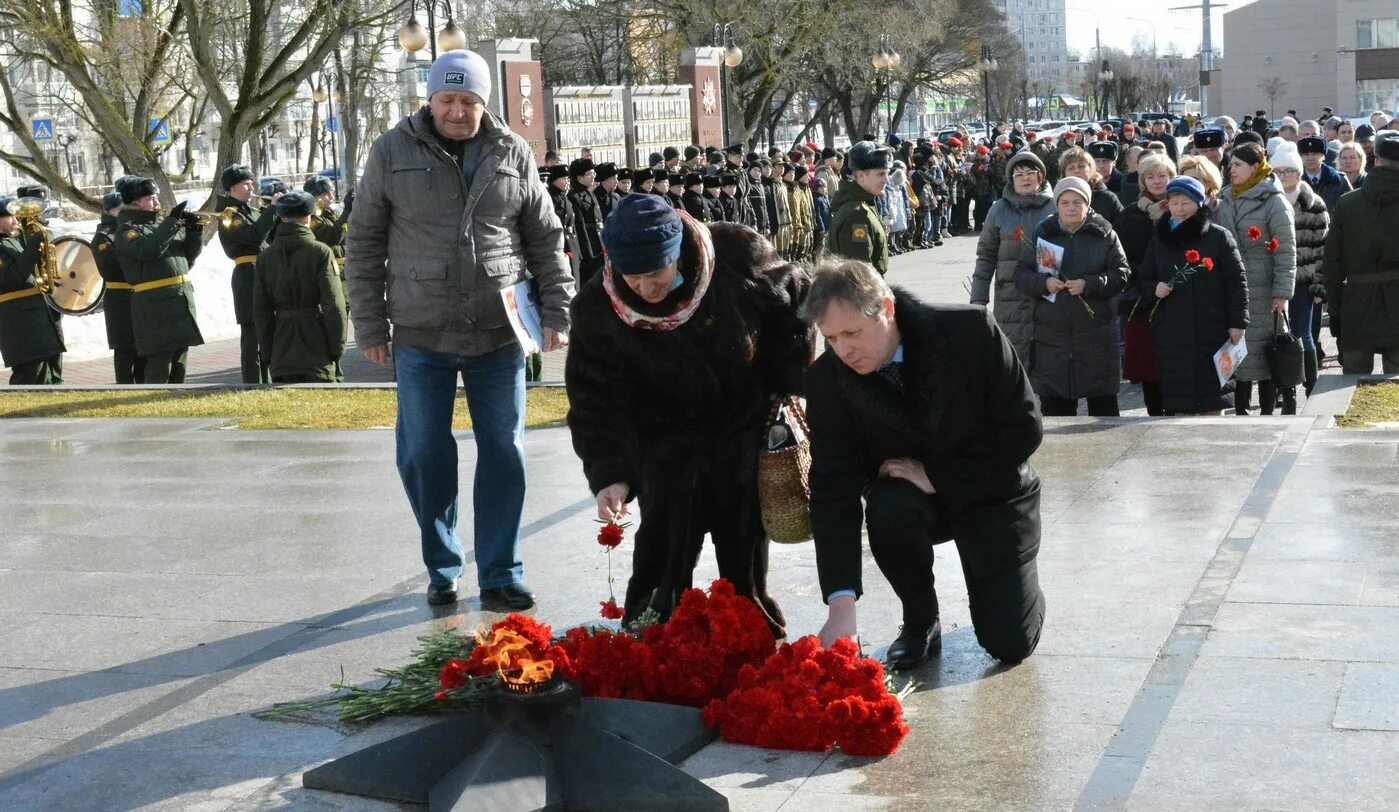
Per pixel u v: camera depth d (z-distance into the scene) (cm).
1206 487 709
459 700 447
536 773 379
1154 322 893
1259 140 1181
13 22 2598
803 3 4041
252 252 1410
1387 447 777
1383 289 1030
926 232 3056
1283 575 561
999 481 459
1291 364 925
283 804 399
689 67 3167
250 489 824
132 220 1367
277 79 3003
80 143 4234
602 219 1739
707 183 2181
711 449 477
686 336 457
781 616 504
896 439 452
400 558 661
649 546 492
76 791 417
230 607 596
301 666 520
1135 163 1738
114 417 1121
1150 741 411
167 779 422
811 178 2706
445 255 563
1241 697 439
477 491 586
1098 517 665
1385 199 1018
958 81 6500
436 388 576
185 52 2922
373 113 4425
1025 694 453
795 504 465
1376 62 8738
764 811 376
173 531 730
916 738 423
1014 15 18550
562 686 403
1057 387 885
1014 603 469
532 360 1354
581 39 5541
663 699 444
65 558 684
